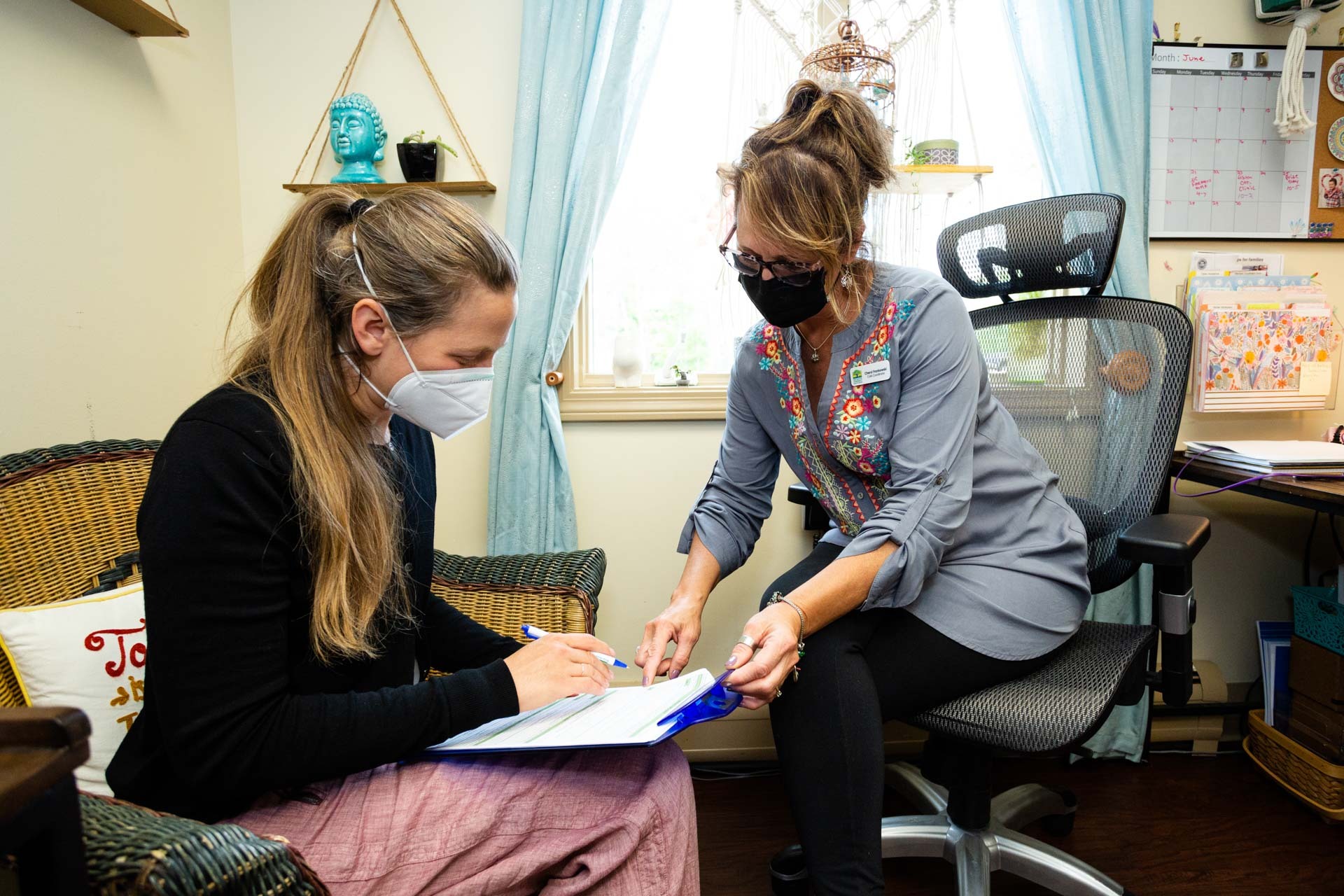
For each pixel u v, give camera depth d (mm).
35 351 1181
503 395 1634
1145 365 1294
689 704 789
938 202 1793
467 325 766
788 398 1143
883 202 1716
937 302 1044
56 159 1217
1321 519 1852
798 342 1112
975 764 1245
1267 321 1748
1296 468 1413
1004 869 1266
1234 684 1871
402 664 866
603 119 1585
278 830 687
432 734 720
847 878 905
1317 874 1390
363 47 1692
